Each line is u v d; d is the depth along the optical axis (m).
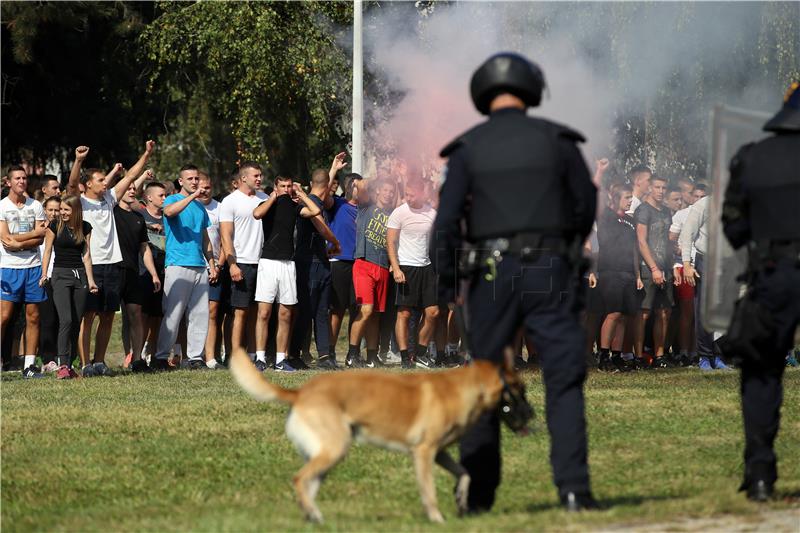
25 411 30.36
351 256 44.38
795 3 58.62
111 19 93.19
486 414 18.33
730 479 21.58
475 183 17.53
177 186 53.12
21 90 94.88
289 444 25.67
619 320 43.09
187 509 19.81
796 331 18.89
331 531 16.66
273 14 83.44
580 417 17.58
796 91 18.89
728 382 38.06
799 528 16.59
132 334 41.81
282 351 42.62
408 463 23.67
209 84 92.44
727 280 20.08
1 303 40.50
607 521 16.80
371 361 44.81
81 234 39.22
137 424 28.28
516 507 19.16
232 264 42.66
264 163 88.75
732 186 19.14
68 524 18.81
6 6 85.88
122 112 98.69
